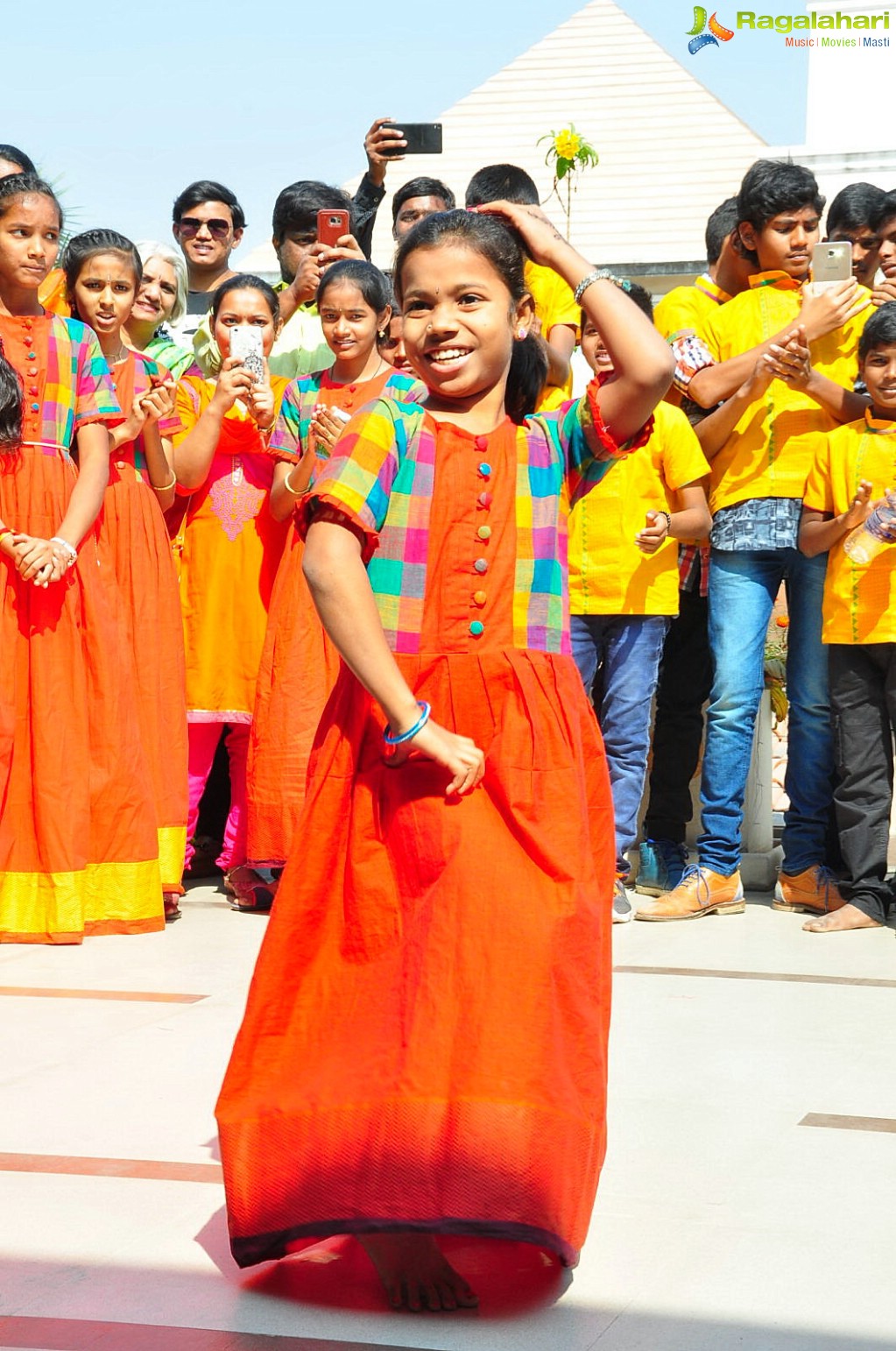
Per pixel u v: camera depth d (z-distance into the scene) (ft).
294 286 20.36
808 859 18.43
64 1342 7.33
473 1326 7.52
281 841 17.81
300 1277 8.14
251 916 18.29
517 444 8.41
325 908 8.13
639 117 62.28
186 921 17.95
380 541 8.18
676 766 19.83
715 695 18.29
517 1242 8.23
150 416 17.79
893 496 16.99
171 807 18.10
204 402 19.86
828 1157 9.88
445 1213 7.34
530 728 8.09
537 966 7.64
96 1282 8.04
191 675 19.35
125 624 17.63
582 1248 8.30
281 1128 7.77
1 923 16.55
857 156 34.42
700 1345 7.30
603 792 8.63
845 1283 8.00
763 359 17.39
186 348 21.11
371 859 8.03
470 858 7.78
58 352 16.96
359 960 7.98
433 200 20.51
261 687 18.16
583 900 7.93
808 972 15.20
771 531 17.94
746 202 18.48
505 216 8.64
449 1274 7.81
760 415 18.02
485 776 8.03
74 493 16.87
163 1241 8.55
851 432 17.38
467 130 63.57
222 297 19.21
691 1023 13.16
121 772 16.99
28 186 16.87
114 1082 11.28
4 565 16.61
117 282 18.16
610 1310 7.70
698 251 57.41
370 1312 7.68
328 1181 7.61
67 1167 9.61
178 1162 9.71
